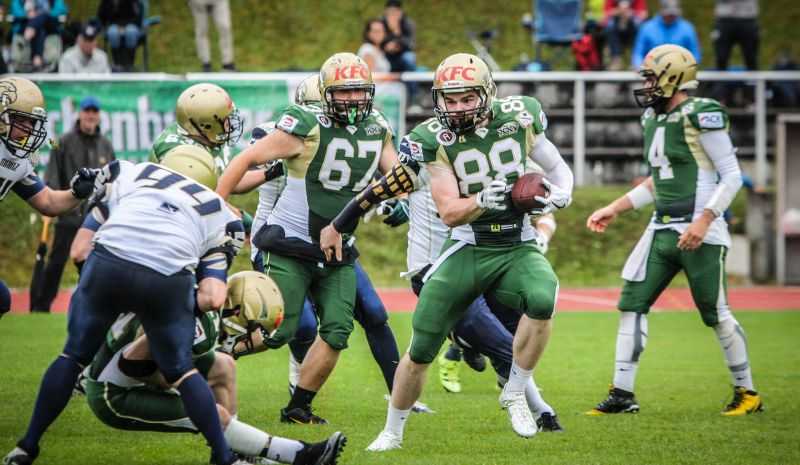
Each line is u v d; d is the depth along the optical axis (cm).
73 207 2173
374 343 2420
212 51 7506
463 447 2056
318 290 2319
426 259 2447
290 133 2217
